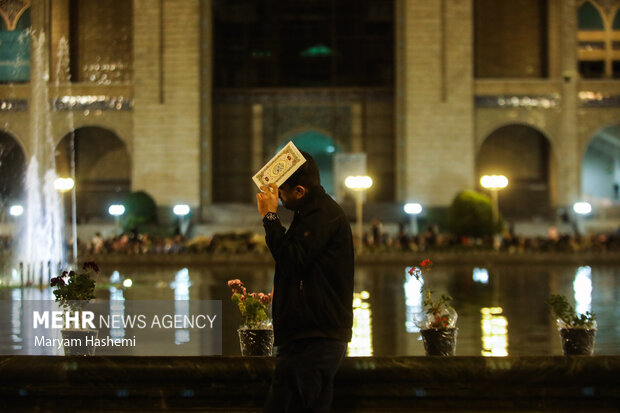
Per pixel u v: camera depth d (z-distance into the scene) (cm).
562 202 4888
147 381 655
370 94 5088
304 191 548
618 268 3175
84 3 4875
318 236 517
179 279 2555
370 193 5069
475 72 5028
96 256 3462
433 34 4788
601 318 1505
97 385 658
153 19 4772
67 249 3681
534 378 650
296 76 5275
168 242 3919
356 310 1672
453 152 4778
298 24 5225
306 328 521
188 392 654
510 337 1261
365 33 5225
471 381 650
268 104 5094
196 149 4750
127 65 4878
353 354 1108
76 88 4828
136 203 4509
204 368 651
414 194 4759
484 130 4869
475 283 2416
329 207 534
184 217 4684
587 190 5509
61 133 4797
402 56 4853
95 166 5122
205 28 4828
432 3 4778
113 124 4825
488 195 5175
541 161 5203
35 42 4572
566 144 4900
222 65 5175
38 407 661
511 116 4881
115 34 4878
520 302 1819
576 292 2070
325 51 5216
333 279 525
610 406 659
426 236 3922
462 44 4794
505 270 3080
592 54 5031
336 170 4603
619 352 1098
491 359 654
